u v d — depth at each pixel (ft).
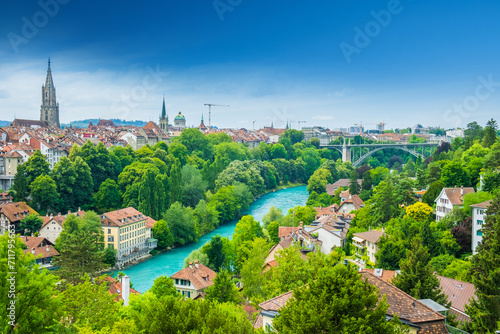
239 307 206.39
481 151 536.01
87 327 155.43
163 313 129.49
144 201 556.51
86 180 619.26
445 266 284.41
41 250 423.23
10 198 558.15
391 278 215.92
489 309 178.81
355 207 547.49
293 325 115.65
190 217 548.72
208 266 379.96
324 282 120.98
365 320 112.06
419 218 381.60
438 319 138.62
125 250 474.08
